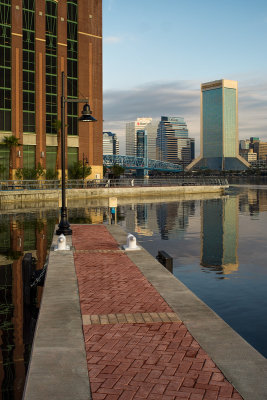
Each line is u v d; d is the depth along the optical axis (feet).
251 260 60.03
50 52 224.33
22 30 212.43
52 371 16.62
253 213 131.44
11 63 207.72
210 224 103.60
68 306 25.71
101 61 246.68
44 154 220.02
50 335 20.67
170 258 40.32
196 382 15.69
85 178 229.25
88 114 56.65
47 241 71.77
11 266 52.49
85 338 20.24
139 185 249.96
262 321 34.17
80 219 105.60
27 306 37.81
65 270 36.24
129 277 33.65
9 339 29.55
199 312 24.30
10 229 86.63
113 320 22.89
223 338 20.15
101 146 247.50
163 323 22.44
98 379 15.97
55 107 227.20
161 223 104.68
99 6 245.86
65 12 228.84
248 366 17.01
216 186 258.98
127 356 18.11
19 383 22.80
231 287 45.09
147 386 15.39
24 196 168.55
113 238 56.24
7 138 201.26
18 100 209.97
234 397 14.57
